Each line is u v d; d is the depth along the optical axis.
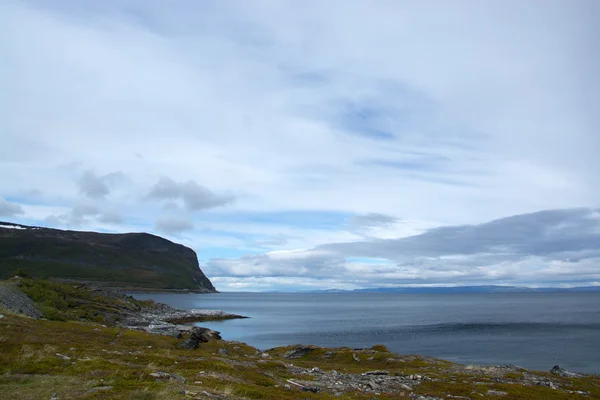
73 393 16.91
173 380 22.05
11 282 94.88
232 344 69.50
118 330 63.81
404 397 32.91
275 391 25.45
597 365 81.50
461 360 86.56
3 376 19.39
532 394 38.34
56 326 54.88
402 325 165.75
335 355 69.38
